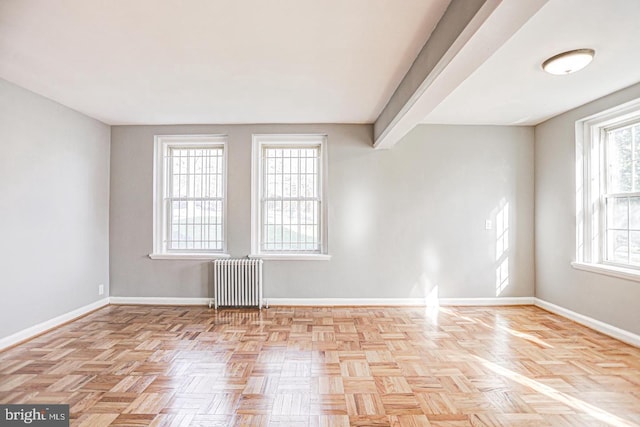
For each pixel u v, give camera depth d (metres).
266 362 3.10
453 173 5.04
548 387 2.66
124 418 2.25
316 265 5.00
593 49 2.76
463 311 4.73
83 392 2.57
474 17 1.82
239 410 2.35
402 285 5.02
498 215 5.04
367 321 4.30
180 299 5.02
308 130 4.99
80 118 4.45
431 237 5.02
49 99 3.95
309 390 2.61
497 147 5.05
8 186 3.45
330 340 3.64
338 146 5.00
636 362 3.10
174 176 5.15
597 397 2.52
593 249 4.15
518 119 4.78
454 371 2.93
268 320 4.33
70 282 4.28
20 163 3.58
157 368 2.97
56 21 2.38
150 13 2.29
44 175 3.88
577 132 4.27
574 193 4.30
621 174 3.91
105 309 4.80
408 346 3.48
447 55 2.25
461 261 5.02
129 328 4.01
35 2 2.16
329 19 2.36
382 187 5.01
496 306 4.99
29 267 3.69
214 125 5.01
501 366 3.03
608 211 4.05
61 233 4.13
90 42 2.68
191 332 3.88
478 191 5.04
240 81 3.45
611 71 3.20
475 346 3.48
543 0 1.59
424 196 5.02
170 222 5.14
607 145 4.09
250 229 5.00
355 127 5.00
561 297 4.53
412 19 2.36
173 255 4.96
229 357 3.20
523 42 2.66
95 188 4.74
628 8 2.22
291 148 5.14
